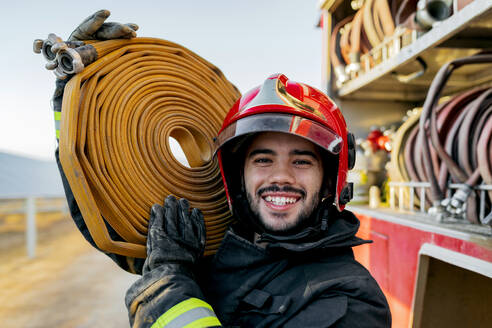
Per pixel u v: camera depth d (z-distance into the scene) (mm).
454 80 2100
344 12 2500
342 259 837
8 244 5793
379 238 1639
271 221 874
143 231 828
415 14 1463
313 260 835
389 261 1547
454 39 1614
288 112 812
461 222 1341
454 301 1384
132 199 806
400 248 1465
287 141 867
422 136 1394
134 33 843
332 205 960
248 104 852
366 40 2227
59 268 4312
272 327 727
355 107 2482
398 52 1693
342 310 693
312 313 713
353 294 735
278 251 822
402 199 1779
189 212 906
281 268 820
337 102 2471
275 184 868
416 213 1630
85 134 718
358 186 2135
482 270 1012
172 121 941
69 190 781
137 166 830
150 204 853
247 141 974
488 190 1223
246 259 835
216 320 688
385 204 2027
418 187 1704
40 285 3641
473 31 1514
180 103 965
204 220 958
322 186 955
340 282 747
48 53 732
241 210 981
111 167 764
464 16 1194
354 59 2180
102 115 756
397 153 1821
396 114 2547
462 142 1340
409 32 1672
